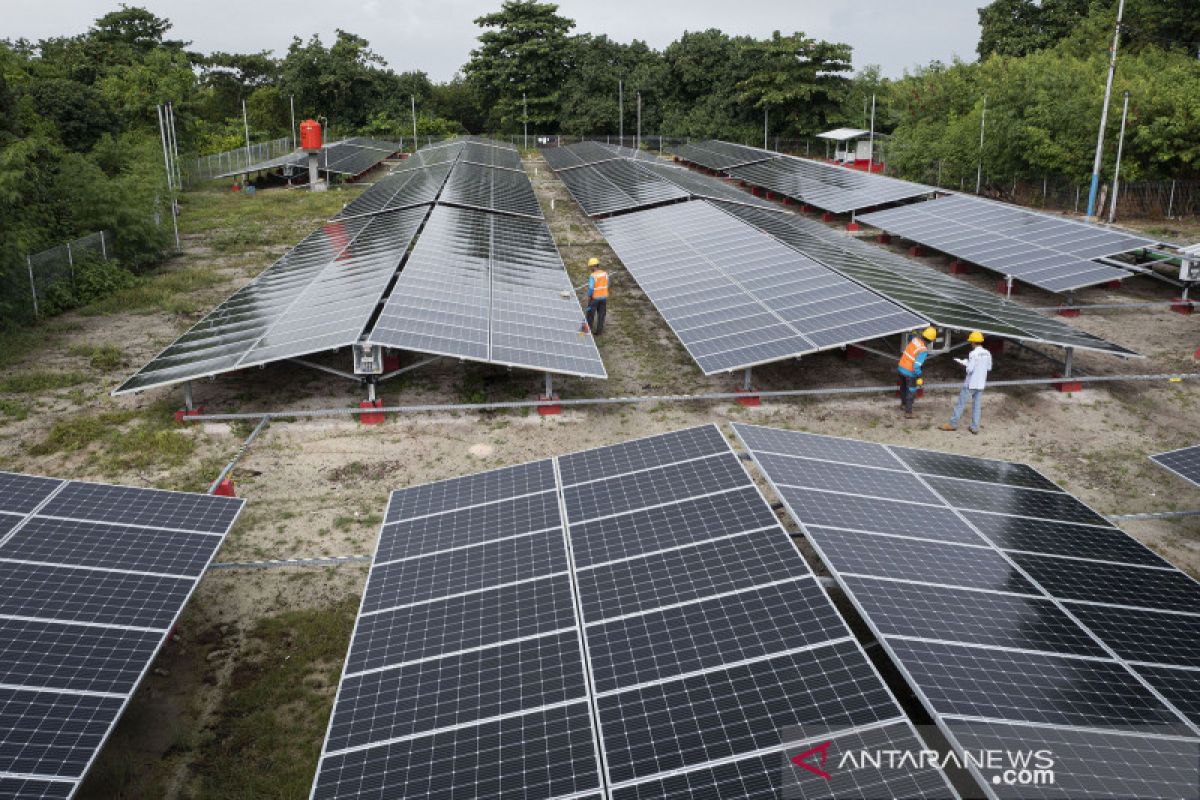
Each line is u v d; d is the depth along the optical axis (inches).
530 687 314.7
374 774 285.3
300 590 512.4
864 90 3572.8
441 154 2511.1
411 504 474.3
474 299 871.7
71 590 382.3
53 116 1788.9
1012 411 769.6
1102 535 427.2
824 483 438.0
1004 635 319.9
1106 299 1147.9
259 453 692.7
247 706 419.5
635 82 3722.9
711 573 361.1
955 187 2250.2
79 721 309.9
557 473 475.8
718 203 1515.7
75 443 695.7
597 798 261.3
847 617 443.5
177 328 1027.3
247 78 4320.9
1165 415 757.3
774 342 772.0
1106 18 2618.1
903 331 759.7
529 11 3794.3
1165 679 302.5
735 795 252.5
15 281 992.2
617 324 1056.8
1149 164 1824.6
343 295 861.8
